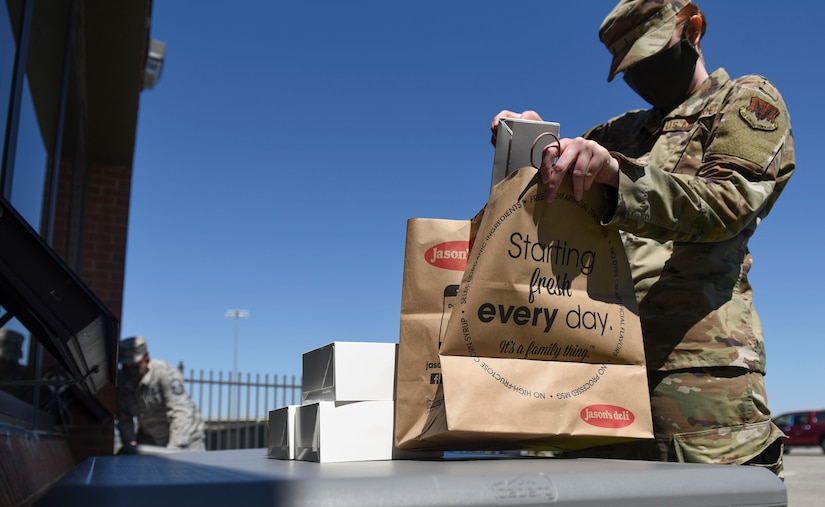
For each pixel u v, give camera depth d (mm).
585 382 1415
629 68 1976
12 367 3607
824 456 23812
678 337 1742
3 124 3266
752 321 1794
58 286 1617
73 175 6270
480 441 1443
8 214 1581
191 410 6164
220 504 859
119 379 6148
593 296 1453
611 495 1011
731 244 1788
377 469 1109
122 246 7703
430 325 1464
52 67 4676
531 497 975
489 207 1414
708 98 1900
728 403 1685
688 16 1930
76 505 812
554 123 1493
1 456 1719
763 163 1665
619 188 1428
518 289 1385
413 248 1504
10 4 3326
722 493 1072
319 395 1620
